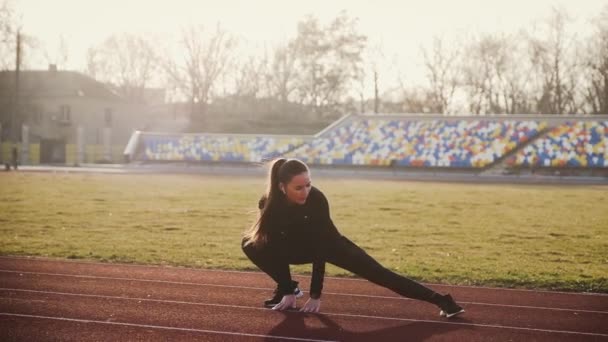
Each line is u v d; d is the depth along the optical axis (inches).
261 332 241.1
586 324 261.3
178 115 3179.1
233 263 406.0
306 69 2992.1
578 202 940.0
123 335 236.2
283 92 2987.2
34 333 237.9
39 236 526.0
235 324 252.1
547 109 2628.0
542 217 729.6
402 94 2960.1
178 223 641.6
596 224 663.1
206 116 2933.1
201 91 2871.6
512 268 401.7
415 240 537.6
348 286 336.5
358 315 268.8
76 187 1158.3
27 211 735.7
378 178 1720.0
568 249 493.4
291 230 254.5
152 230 582.2
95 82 2910.9
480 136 1985.7
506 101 2743.6
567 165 1865.2
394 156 2042.3
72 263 398.9
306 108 3002.0
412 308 283.1
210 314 267.7
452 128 2026.3
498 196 1052.5
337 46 2984.7
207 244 495.2
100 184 1261.1
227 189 1162.0
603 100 2500.0
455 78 2805.1
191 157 2288.4
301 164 244.8
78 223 628.4
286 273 271.1
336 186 1316.4
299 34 2974.9
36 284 328.2
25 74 2874.0
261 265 272.1
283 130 2655.0
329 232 252.4
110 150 2517.2
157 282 338.6
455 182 1524.4
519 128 1956.2
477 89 2775.6
